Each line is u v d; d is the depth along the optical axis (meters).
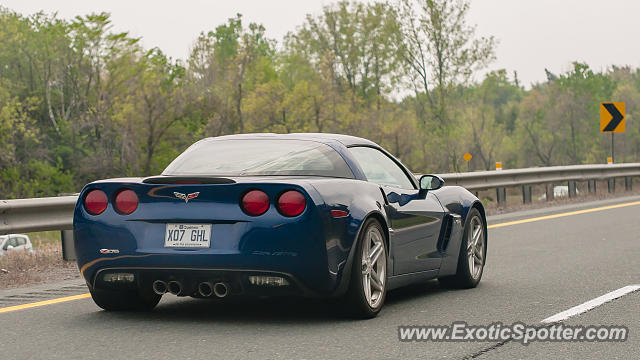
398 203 6.75
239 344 5.30
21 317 6.45
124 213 5.93
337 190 5.95
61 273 9.37
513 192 69.44
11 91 61.31
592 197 22.47
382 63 76.69
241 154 6.45
